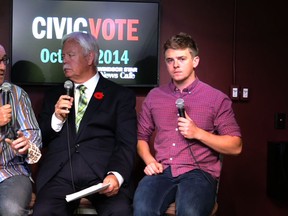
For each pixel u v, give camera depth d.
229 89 3.14
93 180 2.52
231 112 2.56
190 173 2.47
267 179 3.17
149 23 3.07
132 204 2.50
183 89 2.57
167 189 2.42
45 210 2.37
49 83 3.07
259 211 3.20
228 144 2.46
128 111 2.64
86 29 3.07
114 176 2.42
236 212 3.19
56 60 3.07
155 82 3.09
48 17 3.04
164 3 3.11
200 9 3.12
